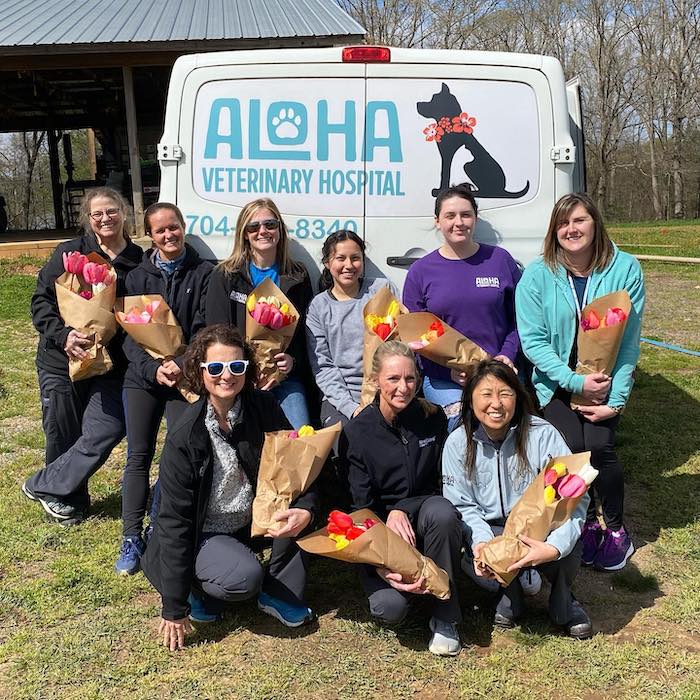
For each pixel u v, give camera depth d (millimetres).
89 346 3918
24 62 13062
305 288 4008
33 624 3279
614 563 3709
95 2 16094
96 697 2801
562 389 3824
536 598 3508
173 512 3029
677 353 8078
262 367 3684
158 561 3111
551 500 3012
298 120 4066
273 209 3855
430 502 3203
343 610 3418
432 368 3902
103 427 4125
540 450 3285
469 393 3203
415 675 2936
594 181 46344
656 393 6629
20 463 5105
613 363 3596
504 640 3176
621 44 42438
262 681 2895
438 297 3896
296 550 3219
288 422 3387
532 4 40844
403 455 3312
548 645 3109
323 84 4051
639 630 3225
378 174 4082
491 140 4102
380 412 3307
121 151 20609
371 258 4125
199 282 3990
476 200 4117
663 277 13328
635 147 46781
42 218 43062
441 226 3838
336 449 3404
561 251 3717
